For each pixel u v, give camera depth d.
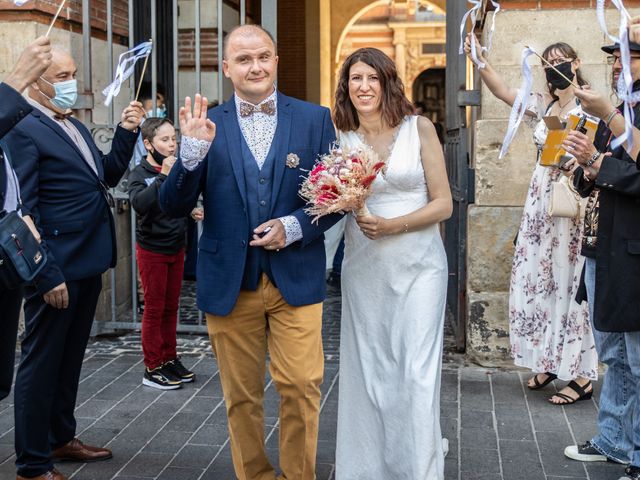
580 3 5.66
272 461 4.19
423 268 3.61
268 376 5.54
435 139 3.62
